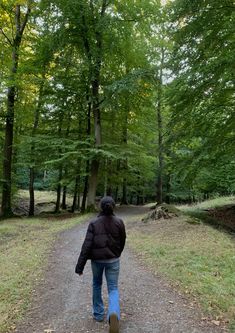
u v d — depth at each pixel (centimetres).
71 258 977
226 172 2036
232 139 1441
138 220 1748
